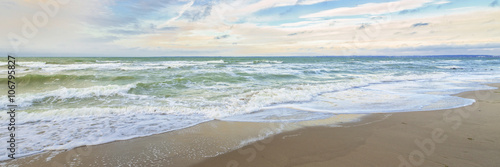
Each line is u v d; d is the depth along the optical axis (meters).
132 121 5.00
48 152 3.43
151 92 8.42
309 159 3.20
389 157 3.21
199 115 5.52
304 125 4.75
